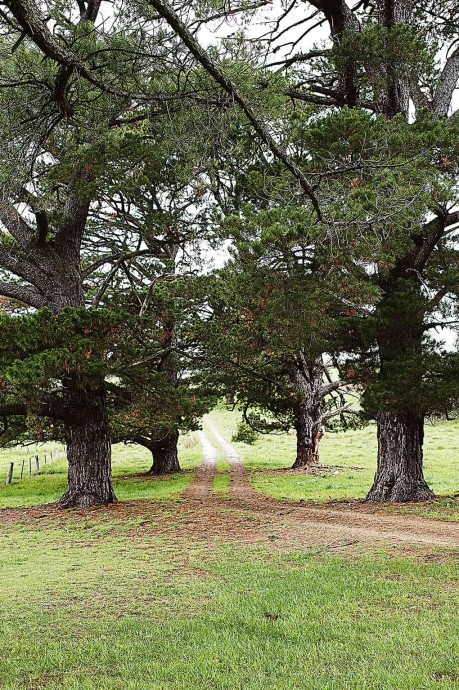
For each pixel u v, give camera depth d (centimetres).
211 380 2494
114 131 938
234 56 769
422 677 442
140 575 853
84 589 785
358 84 1364
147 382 1594
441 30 1531
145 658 521
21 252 1595
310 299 1019
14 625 638
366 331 1366
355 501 1542
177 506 1559
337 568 816
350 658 493
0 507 1841
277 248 905
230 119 773
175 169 948
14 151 720
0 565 959
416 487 1469
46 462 3606
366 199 848
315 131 1004
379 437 1527
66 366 1285
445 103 1521
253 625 585
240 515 1379
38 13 548
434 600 652
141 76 744
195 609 667
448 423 4647
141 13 682
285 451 4078
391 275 1430
